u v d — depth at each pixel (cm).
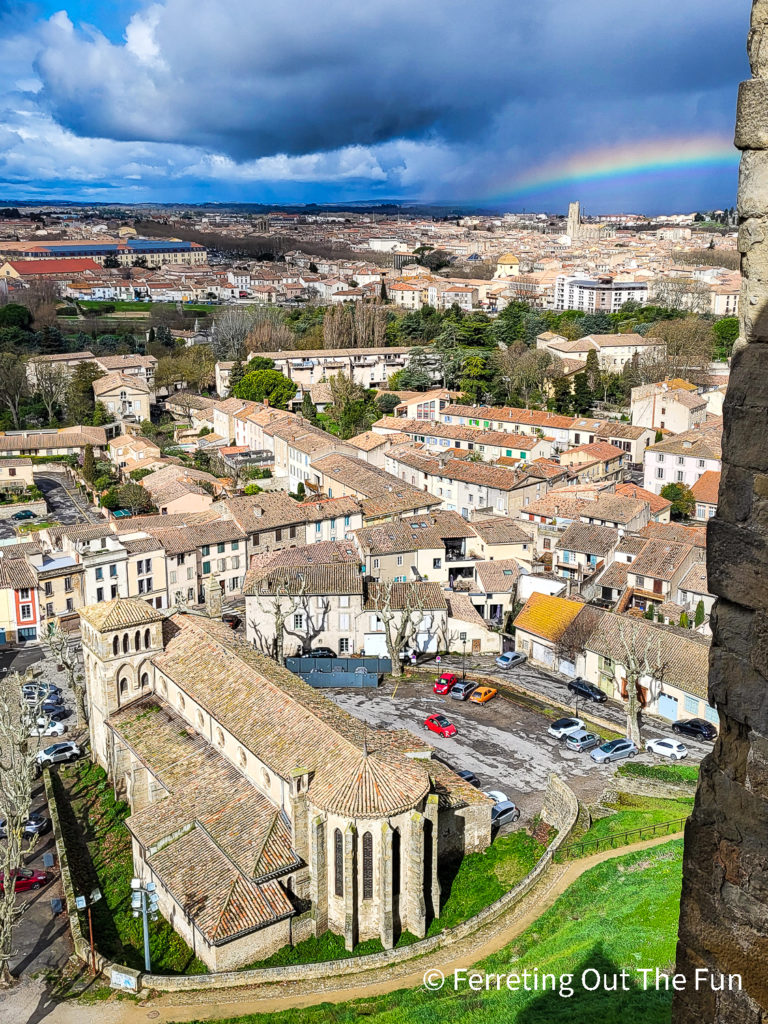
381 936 5625
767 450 1241
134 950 5809
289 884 5884
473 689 9394
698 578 11069
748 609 1288
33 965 5650
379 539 11675
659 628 9444
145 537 11819
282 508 13038
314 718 6362
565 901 5606
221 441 19188
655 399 18825
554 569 12194
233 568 12444
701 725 8469
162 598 11831
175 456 17912
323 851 5741
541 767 7888
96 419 19762
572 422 18138
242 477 16438
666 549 11275
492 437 17138
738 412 1277
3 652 10731
